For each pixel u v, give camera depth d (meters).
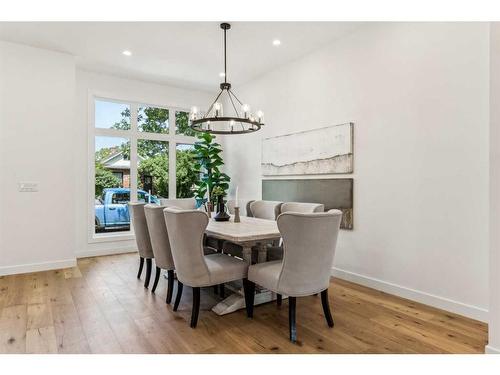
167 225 2.65
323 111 4.12
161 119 5.85
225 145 6.34
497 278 2.02
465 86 2.71
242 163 5.80
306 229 2.21
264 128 5.22
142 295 3.27
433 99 2.94
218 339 2.34
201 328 2.52
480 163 2.62
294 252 2.25
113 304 3.01
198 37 3.84
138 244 3.62
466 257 2.71
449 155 2.83
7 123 3.97
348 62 3.78
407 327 2.54
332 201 3.95
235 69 4.96
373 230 3.49
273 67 4.89
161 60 4.57
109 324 2.58
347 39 3.79
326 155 4.04
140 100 5.51
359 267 3.65
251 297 2.74
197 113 3.42
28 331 2.46
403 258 3.20
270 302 3.11
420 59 3.04
